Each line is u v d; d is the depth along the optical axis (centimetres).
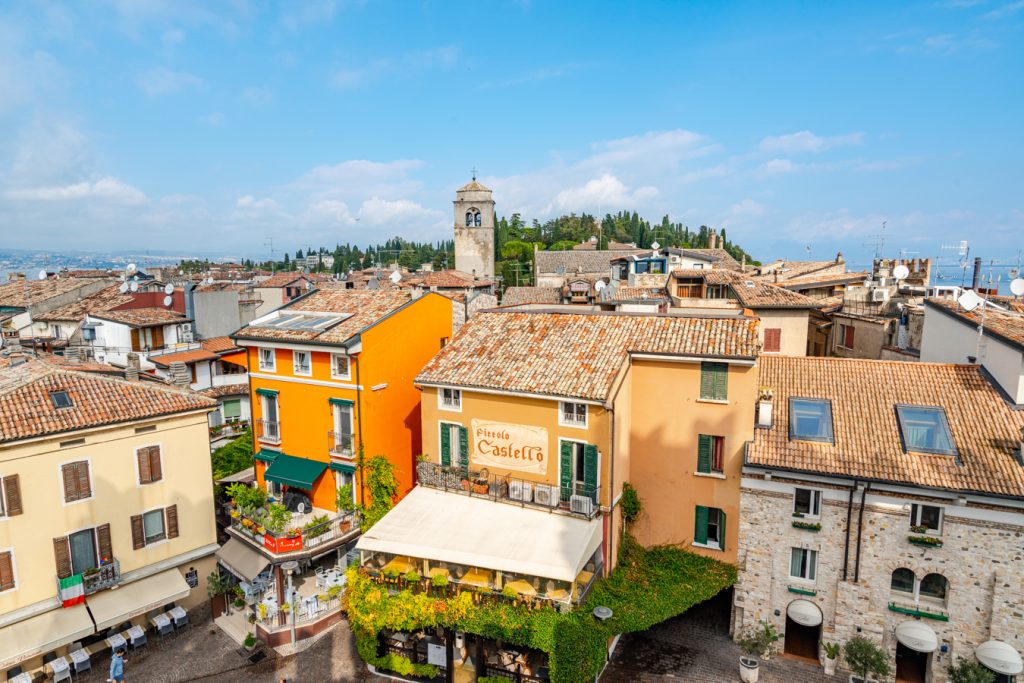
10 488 2484
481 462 2844
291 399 3344
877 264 5522
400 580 2522
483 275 9769
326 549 2952
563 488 2648
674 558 2725
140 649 2823
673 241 18588
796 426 2586
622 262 7625
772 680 2462
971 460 2283
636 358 2739
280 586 2936
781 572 2556
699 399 2650
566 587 2428
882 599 2394
